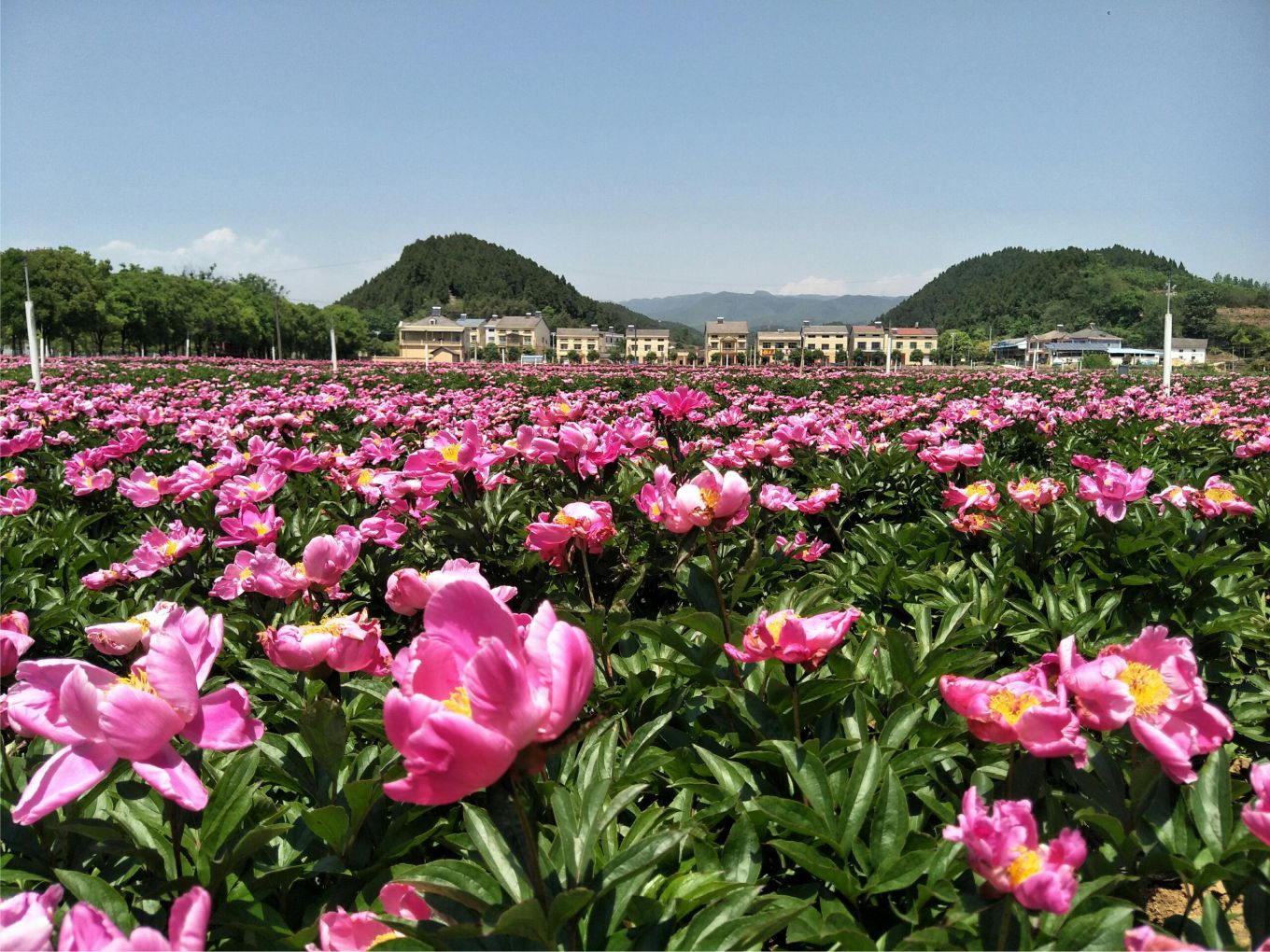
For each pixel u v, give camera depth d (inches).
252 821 102.7
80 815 97.7
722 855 97.6
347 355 5620.1
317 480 303.1
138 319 3393.2
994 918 78.8
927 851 89.0
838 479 288.2
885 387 1029.2
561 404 236.5
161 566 191.6
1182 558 165.5
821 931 84.2
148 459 364.8
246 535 175.2
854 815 95.3
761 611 123.1
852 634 172.9
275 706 137.2
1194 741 83.0
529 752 64.7
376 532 188.2
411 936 76.4
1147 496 208.4
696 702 131.7
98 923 60.8
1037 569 191.3
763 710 114.9
